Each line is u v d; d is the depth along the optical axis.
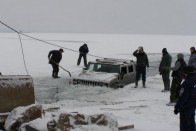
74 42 79.19
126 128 7.85
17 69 24.19
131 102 12.16
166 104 11.46
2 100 7.36
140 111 10.30
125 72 16.92
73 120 6.34
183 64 11.34
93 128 6.35
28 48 51.62
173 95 11.40
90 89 15.55
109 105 11.56
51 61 19.95
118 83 16.23
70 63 28.81
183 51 55.62
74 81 16.61
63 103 12.27
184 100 6.22
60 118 6.22
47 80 19.08
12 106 7.47
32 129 6.33
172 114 9.95
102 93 14.62
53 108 8.06
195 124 6.89
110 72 16.59
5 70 23.30
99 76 16.27
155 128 8.10
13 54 39.47
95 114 6.71
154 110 10.52
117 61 17.53
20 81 7.65
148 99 12.82
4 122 7.19
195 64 14.46
